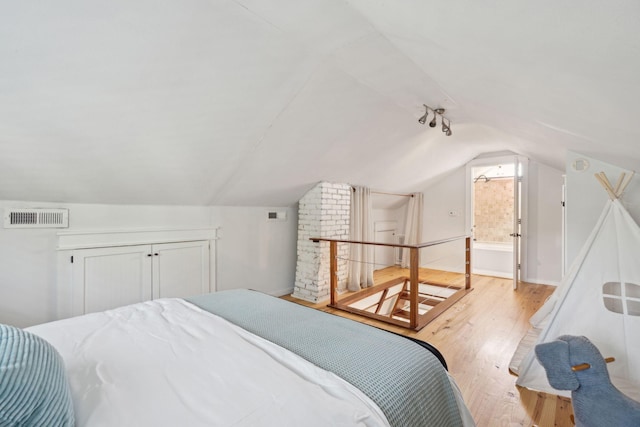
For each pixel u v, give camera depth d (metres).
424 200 5.93
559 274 4.46
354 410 0.80
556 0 0.60
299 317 1.56
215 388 0.87
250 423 0.73
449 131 3.07
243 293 2.02
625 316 1.78
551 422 1.64
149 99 1.81
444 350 2.48
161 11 1.38
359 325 1.47
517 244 4.30
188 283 3.13
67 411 0.71
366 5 1.23
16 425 0.62
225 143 2.44
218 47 1.66
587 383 1.33
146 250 2.82
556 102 1.31
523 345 2.52
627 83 0.85
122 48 1.49
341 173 3.82
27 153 1.85
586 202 2.53
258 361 1.03
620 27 0.60
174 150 2.30
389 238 6.17
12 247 2.15
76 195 2.34
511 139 3.47
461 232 5.48
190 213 3.14
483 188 5.74
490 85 1.50
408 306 4.71
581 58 0.82
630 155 1.82
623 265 1.85
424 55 1.52
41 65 1.43
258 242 3.78
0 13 1.19
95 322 1.36
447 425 1.09
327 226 3.88
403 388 0.98
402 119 3.14
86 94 1.65
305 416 0.76
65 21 1.29
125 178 2.38
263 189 3.39
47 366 0.72
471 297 3.93
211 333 1.26
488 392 1.92
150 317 1.44
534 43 0.85
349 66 2.07
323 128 2.77
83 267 2.46
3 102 1.53
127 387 0.87
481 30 0.91
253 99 2.12
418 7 0.96
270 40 1.71
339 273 4.10
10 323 2.16
